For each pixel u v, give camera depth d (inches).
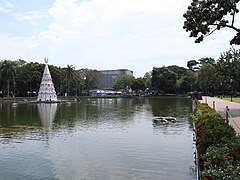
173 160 764.6
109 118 1908.2
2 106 3331.7
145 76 7234.3
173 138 1089.4
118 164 733.9
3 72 4525.1
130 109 2721.5
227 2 833.5
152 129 1343.5
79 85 5851.4
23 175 654.5
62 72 5457.7
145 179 616.7
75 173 666.2
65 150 907.4
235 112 1381.6
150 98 5270.7
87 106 3326.8
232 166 340.8
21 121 1759.4
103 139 1092.5
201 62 6427.2
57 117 2007.9
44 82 4311.0
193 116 1201.4
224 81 1987.0
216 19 861.8
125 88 6776.6
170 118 1691.7
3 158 806.5
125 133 1238.3
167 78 5659.5
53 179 625.9
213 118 645.9
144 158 790.5
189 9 904.3
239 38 879.1
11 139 1113.4
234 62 1899.6
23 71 4940.9
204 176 331.9
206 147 503.5
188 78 5610.2
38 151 895.7
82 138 1123.3
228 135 506.9
